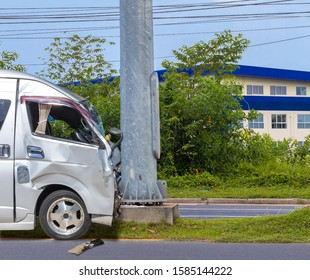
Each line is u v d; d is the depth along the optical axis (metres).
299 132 56.59
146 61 9.87
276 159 27.36
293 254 7.90
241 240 8.72
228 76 32.62
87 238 8.93
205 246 8.47
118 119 24.12
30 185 8.52
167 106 24.77
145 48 9.87
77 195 8.68
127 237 9.02
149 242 8.73
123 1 9.93
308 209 9.78
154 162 9.90
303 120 56.88
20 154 8.54
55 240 8.73
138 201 9.68
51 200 8.66
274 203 20.45
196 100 24.72
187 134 24.78
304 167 26.30
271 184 24.19
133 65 9.83
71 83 30.45
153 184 9.84
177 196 21.09
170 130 24.78
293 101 56.41
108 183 8.68
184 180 24.17
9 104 8.62
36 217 9.41
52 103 8.73
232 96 25.38
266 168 25.41
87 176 8.60
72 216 8.70
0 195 8.49
